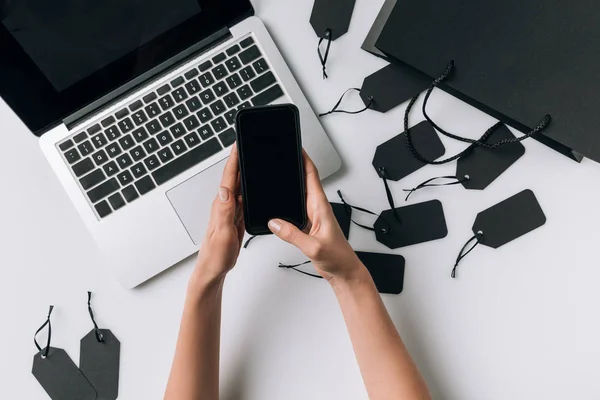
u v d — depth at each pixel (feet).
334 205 2.04
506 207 1.99
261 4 2.13
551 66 1.81
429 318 1.99
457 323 1.98
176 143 1.99
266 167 1.68
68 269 2.08
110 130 2.00
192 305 1.83
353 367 1.99
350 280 1.80
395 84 2.07
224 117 2.00
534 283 1.97
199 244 2.01
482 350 1.96
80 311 2.06
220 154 2.00
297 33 2.12
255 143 1.67
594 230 1.96
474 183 2.02
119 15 1.84
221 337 2.03
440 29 1.94
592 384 1.92
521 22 1.83
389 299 2.02
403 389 1.77
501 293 1.98
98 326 2.06
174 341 2.04
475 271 1.99
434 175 2.04
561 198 1.99
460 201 2.02
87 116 2.01
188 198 1.99
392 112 2.07
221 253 1.75
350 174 2.06
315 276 2.03
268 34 2.03
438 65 1.97
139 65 1.98
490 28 1.87
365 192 2.06
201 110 2.00
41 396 2.06
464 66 1.94
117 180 1.99
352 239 2.04
